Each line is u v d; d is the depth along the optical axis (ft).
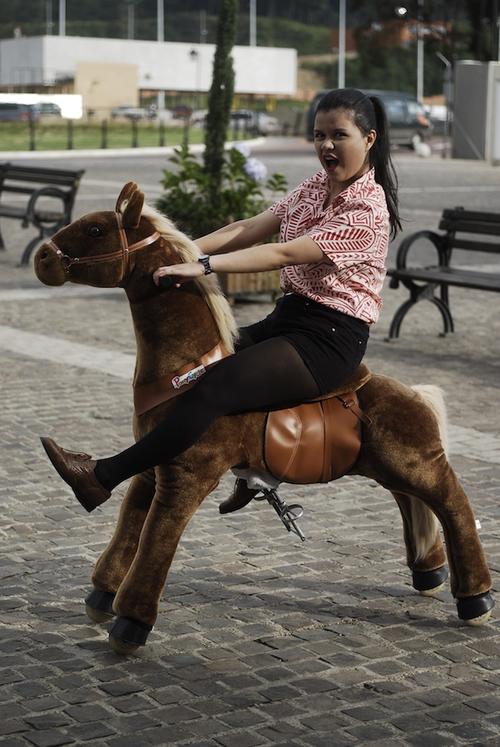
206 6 409.49
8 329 37.52
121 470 14.28
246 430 14.46
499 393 29.89
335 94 14.44
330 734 12.91
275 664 14.71
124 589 14.85
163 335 14.33
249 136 174.60
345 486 22.45
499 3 193.06
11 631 15.67
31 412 27.55
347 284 14.49
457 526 15.66
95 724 13.09
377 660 14.88
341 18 270.05
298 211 15.01
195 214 41.16
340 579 17.65
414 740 12.80
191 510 14.52
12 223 66.18
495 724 13.21
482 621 15.93
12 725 13.04
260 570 17.99
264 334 15.03
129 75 224.33
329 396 14.73
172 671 14.48
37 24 377.50
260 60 258.78
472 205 75.10
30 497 21.54
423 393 15.42
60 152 134.72
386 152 14.80
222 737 12.82
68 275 14.24
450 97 144.97
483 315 40.98
